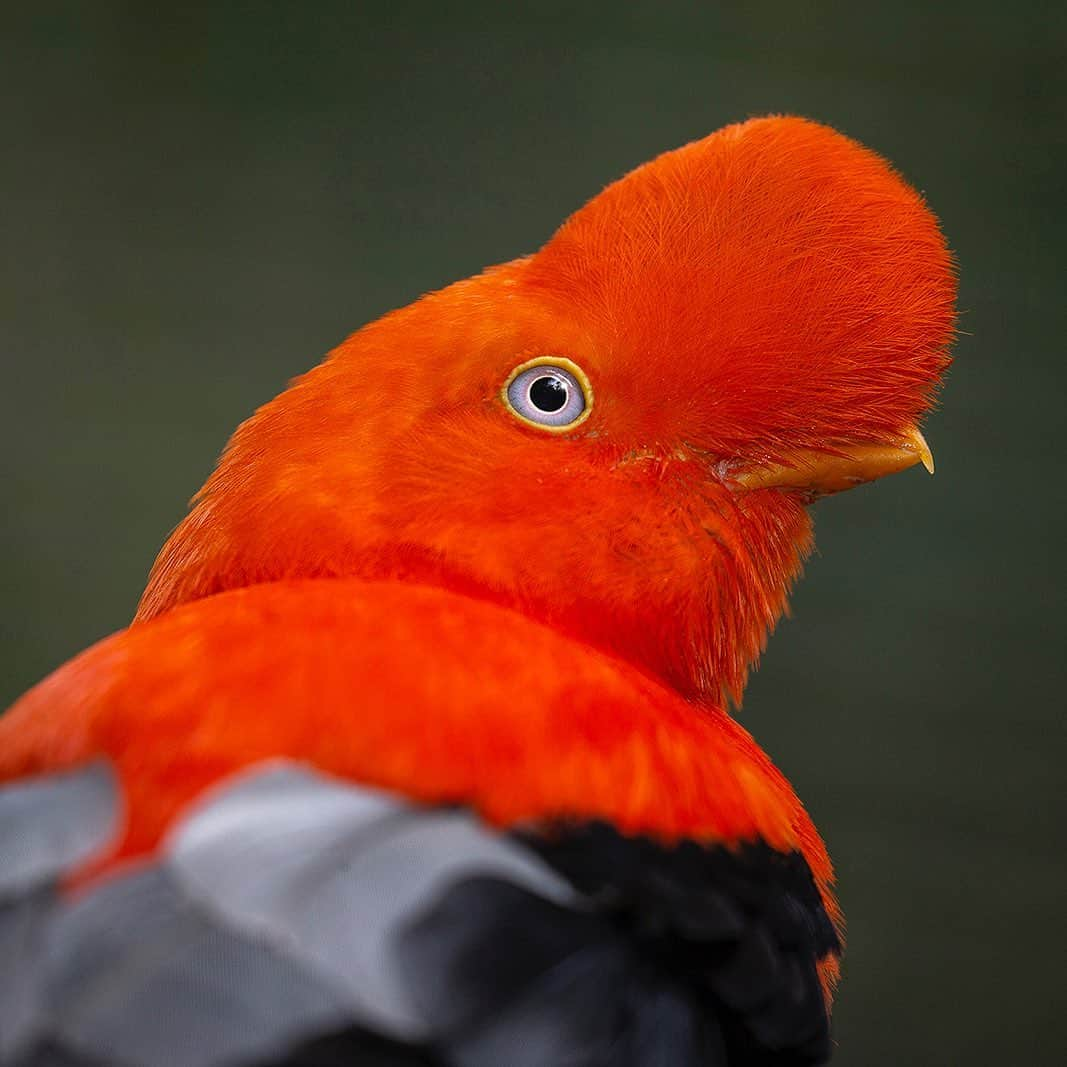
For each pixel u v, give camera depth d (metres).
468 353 1.70
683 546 1.70
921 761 2.16
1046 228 2.30
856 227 1.70
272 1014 1.62
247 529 1.70
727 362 1.70
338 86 2.42
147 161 2.41
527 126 2.39
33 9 2.41
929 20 2.34
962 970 2.10
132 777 1.64
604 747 1.65
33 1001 1.63
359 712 1.65
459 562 1.69
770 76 2.36
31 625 2.27
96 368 2.36
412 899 1.63
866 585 2.19
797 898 1.67
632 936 1.65
